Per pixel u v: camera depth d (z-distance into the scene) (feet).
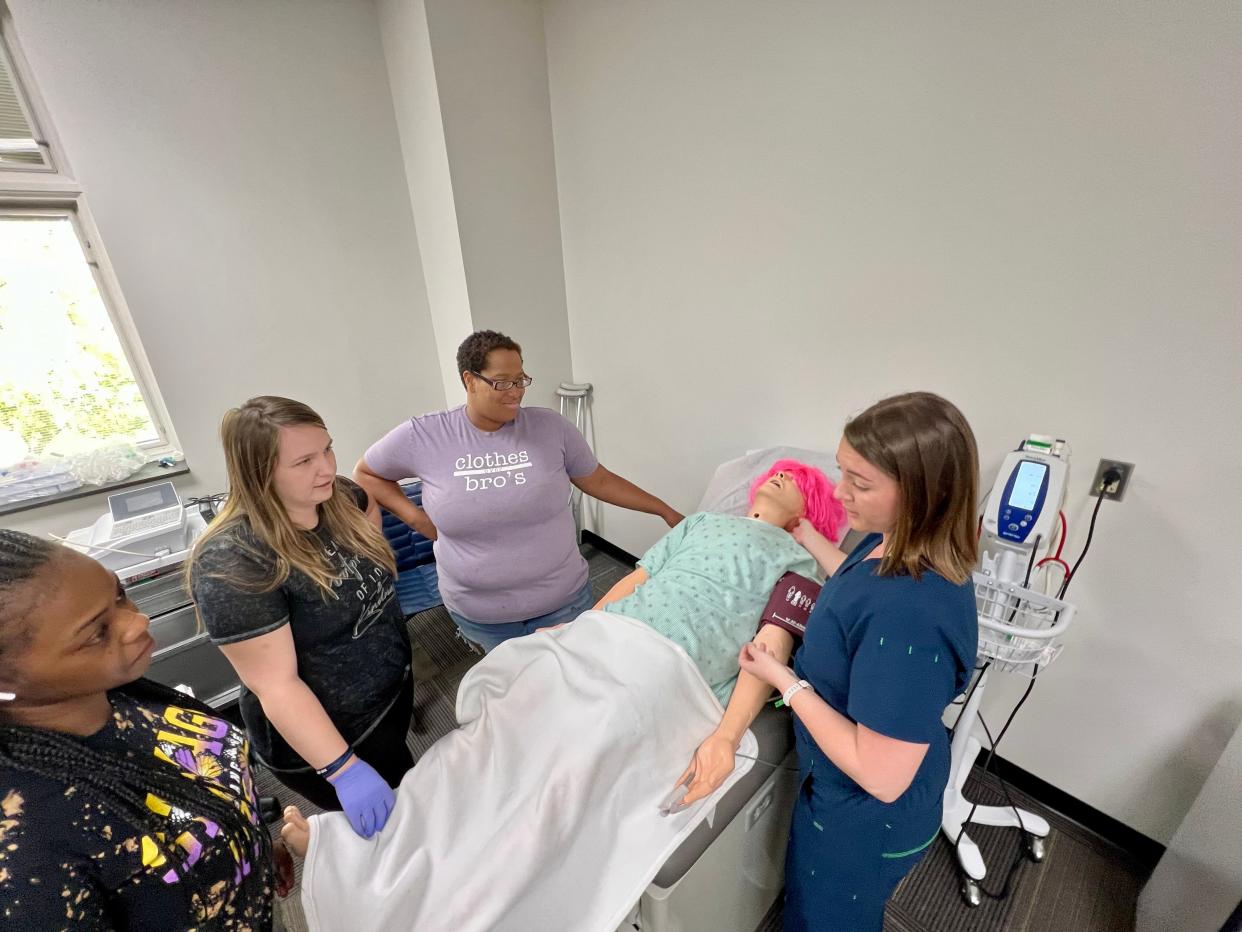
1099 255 3.36
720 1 4.72
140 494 5.60
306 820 2.64
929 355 4.34
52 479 5.98
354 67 6.57
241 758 2.24
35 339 5.86
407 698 3.83
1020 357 3.86
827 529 4.31
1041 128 3.38
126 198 5.59
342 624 3.15
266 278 6.60
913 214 4.11
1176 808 3.96
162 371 6.18
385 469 4.74
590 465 5.08
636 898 2.53
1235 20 2.67
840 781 2.71
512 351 4.09
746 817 3.18
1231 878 3.08
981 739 4.99
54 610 1.48
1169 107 2.94
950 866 4.28
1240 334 3.01
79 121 5.23
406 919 2.33
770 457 5.22
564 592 4.96
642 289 6.60
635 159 6.02
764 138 4.82
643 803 2.78
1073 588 4.02
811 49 4.28
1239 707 3.52
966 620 2.17
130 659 1.72
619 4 5.49
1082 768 4.39
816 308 4.97
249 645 2.72
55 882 1.44
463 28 5.87
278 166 6.36
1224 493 3.26
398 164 7.16
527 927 2.48
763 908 3.89
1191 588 3.52
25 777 1.47
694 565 3.76
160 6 5.37
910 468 2.00
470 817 2.60
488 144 6.43
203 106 5.79
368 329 7.52
